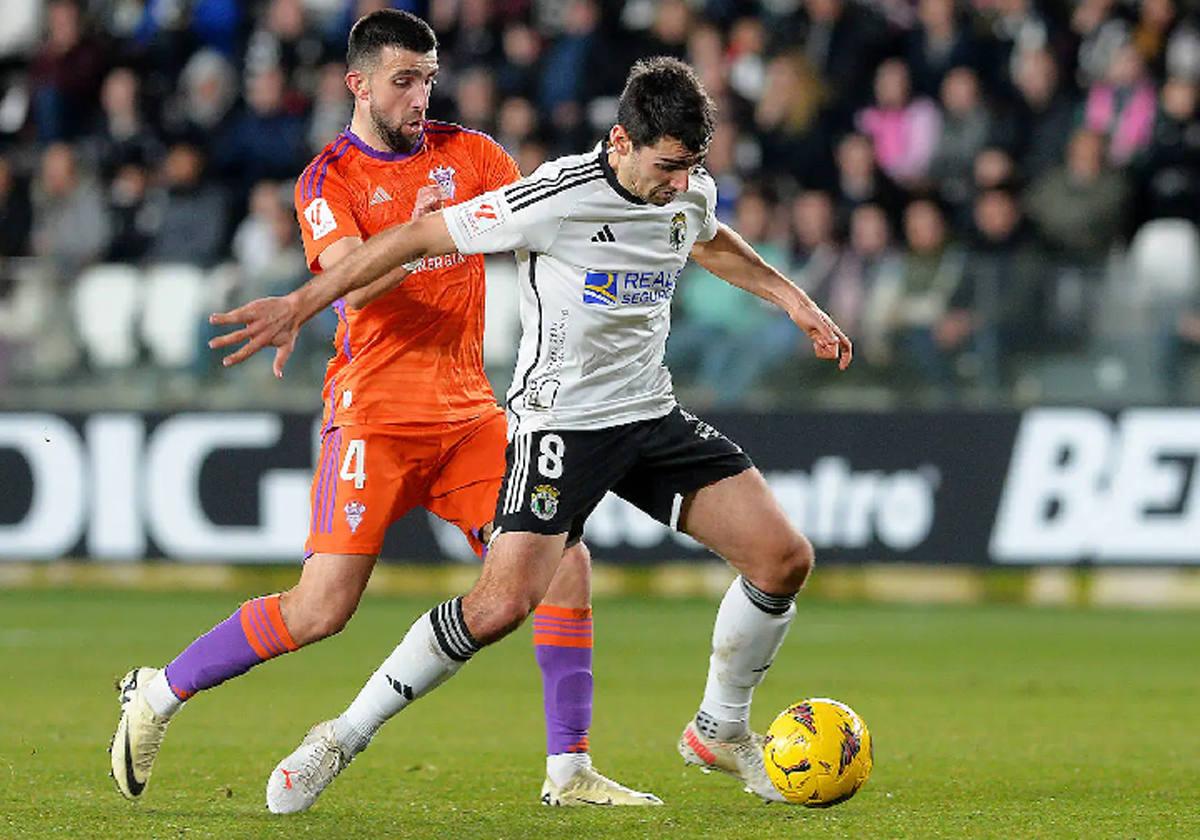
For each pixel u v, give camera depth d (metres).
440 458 20.50
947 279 45.50
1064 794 20.80
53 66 57.09
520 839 17.70
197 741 25.23
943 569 45.56
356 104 20.73
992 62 50.84
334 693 31.25
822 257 45.94
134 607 44.91
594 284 18.39
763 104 50.81
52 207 52.53
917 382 45.59
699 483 19.22
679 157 17.69
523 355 18.97
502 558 18.53
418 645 18.50
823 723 19.19
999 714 28.91
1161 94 49.62
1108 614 44.78
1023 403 45.28
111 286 47.12
